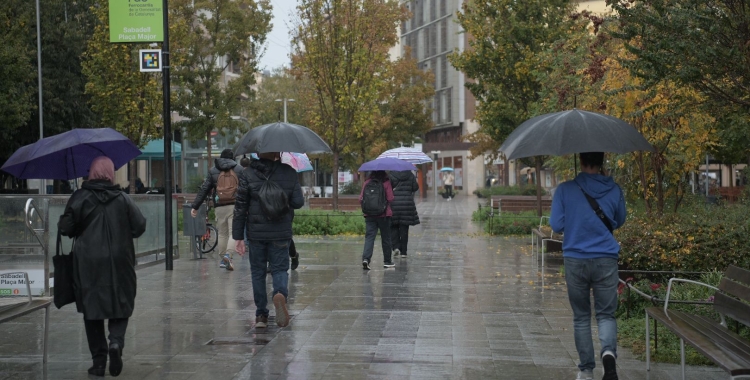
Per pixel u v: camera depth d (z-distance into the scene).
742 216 11.54
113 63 26.50
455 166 87.06
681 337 6.42
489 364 7.53
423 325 9.48
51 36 37.31
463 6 26.95
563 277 13.89
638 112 10.80
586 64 18.45
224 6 36.50
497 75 26.45
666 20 8.04
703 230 10.81
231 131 39.03
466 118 85.50
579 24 20.75
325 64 27.61
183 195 31.64
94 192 7.19
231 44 36.75
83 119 38.91
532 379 6.99
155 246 16.16
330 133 28.14
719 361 5.47
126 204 7.26
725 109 8.74
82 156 8.24
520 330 9.19
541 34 25.30
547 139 6.54
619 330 8.71
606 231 6.69
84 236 7.11
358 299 11.47
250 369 7.34
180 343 8.49
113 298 7.06
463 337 8.78
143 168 52.38
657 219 11.98
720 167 45.94
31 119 37.81
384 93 51.91
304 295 11.85
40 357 7.91
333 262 16.42
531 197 34.41
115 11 14.39
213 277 13.98
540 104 20.98
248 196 9.33
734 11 7.81
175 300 11.39
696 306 8.89
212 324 9.56
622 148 6.49
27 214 10.98
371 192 14.88
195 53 36.47
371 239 15.16
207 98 37.69
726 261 10.43
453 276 14.11
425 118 54.91
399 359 7.73
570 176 19.98
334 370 7.29
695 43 7.91
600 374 7.30
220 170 15.18
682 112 9.21
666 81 8.55
